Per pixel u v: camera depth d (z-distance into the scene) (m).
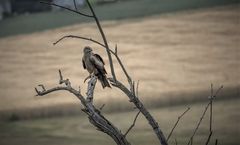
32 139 34.84
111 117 40.31
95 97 45.34
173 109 40.84
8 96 50.09
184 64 52.59
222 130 30.84
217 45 56.41
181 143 28.11
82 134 34.53
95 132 34.75
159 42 57.72
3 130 39.38
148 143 29.44
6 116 45.56
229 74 48.75
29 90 51.22
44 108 45.75
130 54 55.25
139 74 50.81
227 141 28.12
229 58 53.34
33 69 55.84
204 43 57.09
